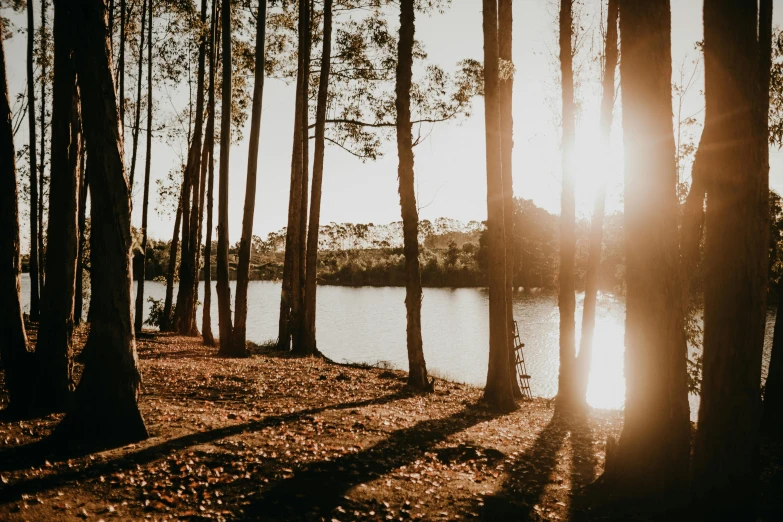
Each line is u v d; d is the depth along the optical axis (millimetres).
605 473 6387
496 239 12031
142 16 21234
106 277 6609
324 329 38719
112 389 6613
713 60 5016
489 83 11773
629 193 5797
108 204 6566
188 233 24172
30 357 7680
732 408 4953
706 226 5141
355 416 9031
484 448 7984
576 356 12789
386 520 5387
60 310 7742
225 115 16656
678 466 5602
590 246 12516
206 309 20406
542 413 11844
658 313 5645
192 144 23172
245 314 17188
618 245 16406
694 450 5203
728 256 4945
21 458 5852
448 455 7605
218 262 17031
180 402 9227
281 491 5715
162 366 12984
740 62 4898
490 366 12359
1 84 7434
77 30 6410
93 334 6645
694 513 5070
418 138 15562
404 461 7031
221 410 8797
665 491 5551
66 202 7723
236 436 7199
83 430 6461
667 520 5262
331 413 9102
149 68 21531
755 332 4953
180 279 24266
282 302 21328
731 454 4941
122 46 19109
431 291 78812
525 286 67375
